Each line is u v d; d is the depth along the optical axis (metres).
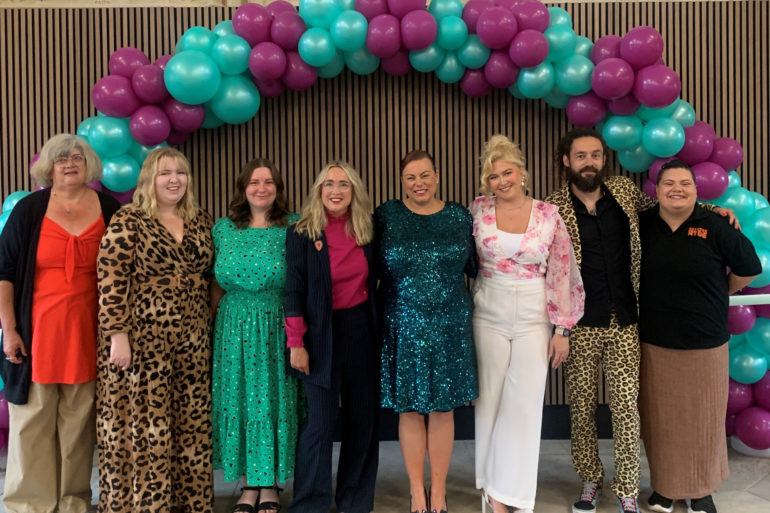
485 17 3.09
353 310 2.64
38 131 3.74
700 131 3.32
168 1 3.74
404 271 2.59
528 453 2.62
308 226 2.62
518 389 2.61
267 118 3.76
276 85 3.31
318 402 2.61
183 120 3.16
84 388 2.72
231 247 2.67
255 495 2.76
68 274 2.62
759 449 3.40
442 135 3.79
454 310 2.59
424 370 2.56
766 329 3.30
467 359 2.61
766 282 3.22
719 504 2.82
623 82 3.07
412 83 3.78
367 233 2.64
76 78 3.73
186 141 3.72
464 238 2.62
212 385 2.70
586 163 2.69
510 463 2.63
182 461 2.60
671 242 2.70
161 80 3.08
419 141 3.79
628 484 2.73
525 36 3.07
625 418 2.72
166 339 2.52
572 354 2.80
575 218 2.74
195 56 3.03
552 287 2.60
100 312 2.46
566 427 3.81
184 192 2.65
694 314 2.66
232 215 2.78
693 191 2.62
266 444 2.64
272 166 2.76
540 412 2.62
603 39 3.27
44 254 2.62
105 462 2.55
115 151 3.15
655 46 3.07
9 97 3.73
